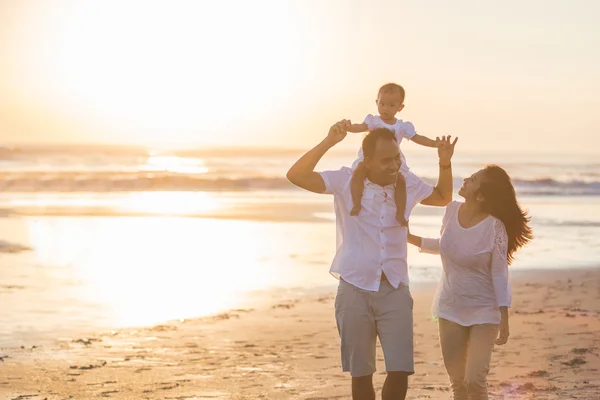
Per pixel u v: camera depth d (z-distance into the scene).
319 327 10.89
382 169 5.68
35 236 21.31
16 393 7.75
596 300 12.80
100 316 11.62
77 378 8.31
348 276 5.74
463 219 6.16
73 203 32.25
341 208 5.86
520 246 6.27
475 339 6.09
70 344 9.91
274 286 14.21
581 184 43.66
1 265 16.41
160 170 54.88
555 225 24.55
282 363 8.93
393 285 5.71
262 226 23.91
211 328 10.82
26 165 59.97
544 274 15.60
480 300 6.10
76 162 63.62
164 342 10.00
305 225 24.20
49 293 13.46
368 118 6.18
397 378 5.67
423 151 82.56
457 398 6.32
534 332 10.38
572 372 8.40
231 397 7.58
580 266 16.70
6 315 11.67
